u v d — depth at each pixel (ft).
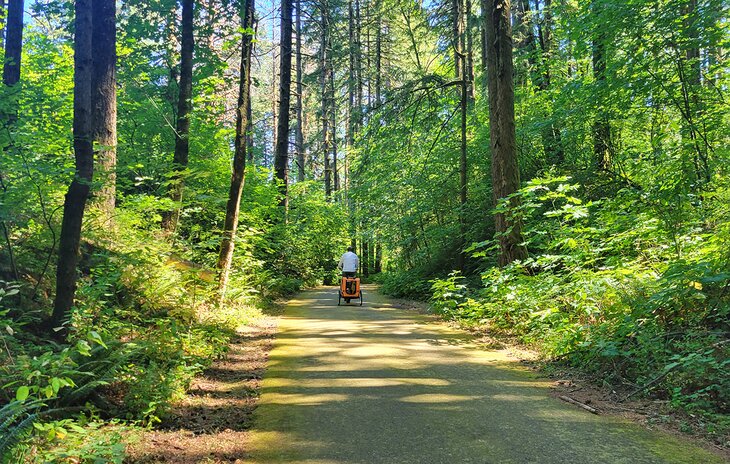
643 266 26.40
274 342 29.27
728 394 15.37
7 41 33.88
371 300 59.16
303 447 13.35
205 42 49.16
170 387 16.40
